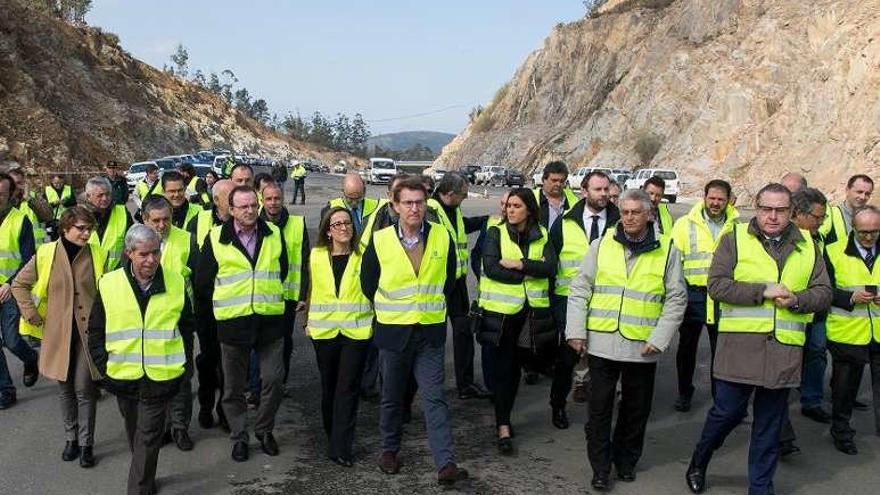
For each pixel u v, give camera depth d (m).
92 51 70.12
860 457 6.13
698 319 7.03
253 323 5.84
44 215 9.15
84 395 5.72
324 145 154.50
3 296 7.12
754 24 48.72
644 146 50.28
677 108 50.34
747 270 5.08
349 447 5.83
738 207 36.75
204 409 6.67
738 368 5.05
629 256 5.38
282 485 5.45
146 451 5.11
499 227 6.30
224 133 89.44
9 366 8.61
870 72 33.16
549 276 6.20
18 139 40.59
